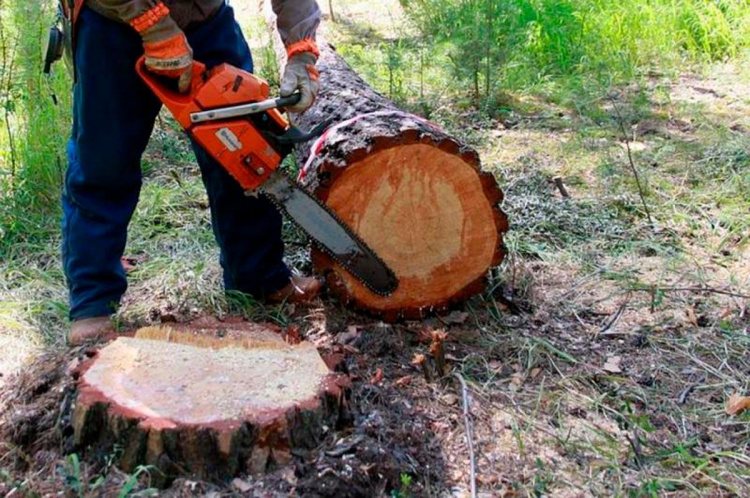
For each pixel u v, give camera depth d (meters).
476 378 3.08
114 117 2.95
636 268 3.85
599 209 4.36
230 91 2.83
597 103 5.74
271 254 3.42
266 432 2.38
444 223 3.31
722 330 3.38
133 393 2.46
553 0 6.61
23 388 2.79
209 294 3.53
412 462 2.57
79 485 2.31
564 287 3.71
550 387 3.04
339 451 2.45
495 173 4.74
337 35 7.41
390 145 3.16
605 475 2.62
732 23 6.70
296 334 2.82
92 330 3.13
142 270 3.72
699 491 2.56
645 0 6.82
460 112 5.80
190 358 2.63
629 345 3.31
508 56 6.12
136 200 3.21
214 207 3.30
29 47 4.40
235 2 8.15
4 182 4.29
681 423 2.88
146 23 2.65
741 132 5.23
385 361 3.14
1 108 4.78
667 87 6.09
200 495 2.34
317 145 3.39
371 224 3.25
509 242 3.96
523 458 2.68
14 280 3.74
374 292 3.28
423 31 6.83
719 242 4.05
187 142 5.25
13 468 2.52
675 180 4.66
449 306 3.45
